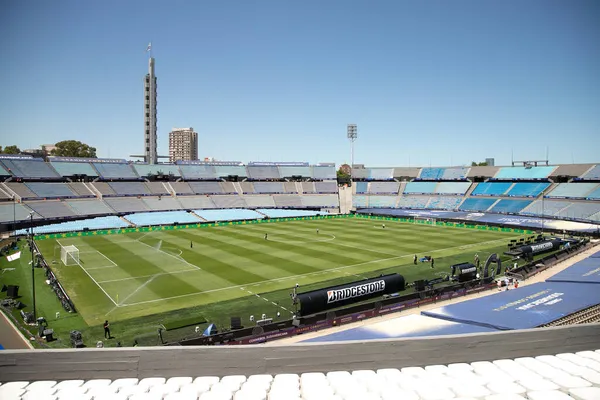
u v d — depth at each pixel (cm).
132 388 1439
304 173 16425
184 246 7900
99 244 8119
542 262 6084
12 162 12125
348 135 16162
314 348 1588
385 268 6134
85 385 1464
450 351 1647
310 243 8231
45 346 3431
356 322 3978
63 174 12681
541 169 13288
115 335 3691
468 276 5203
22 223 10112
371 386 1448
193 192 14025
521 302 3594
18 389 1415
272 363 1575
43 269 6069
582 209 10700
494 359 1672
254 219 12212
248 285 5247
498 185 13625
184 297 4778
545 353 1714
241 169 15812
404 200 14775
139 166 14350
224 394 1375
